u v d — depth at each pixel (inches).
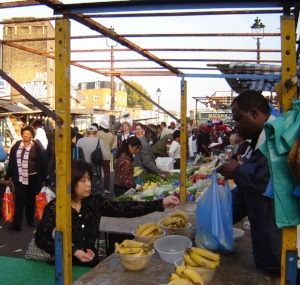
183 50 136.7
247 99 101.2
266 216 94.7
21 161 261.0
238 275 96.1
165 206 128.5
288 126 68.4
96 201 124.5
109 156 376.5
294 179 66.7
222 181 150.3
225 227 104.6
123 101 3164.4
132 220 153.1
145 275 96.4
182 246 114.7
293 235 70.1
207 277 90.4
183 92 189.5
